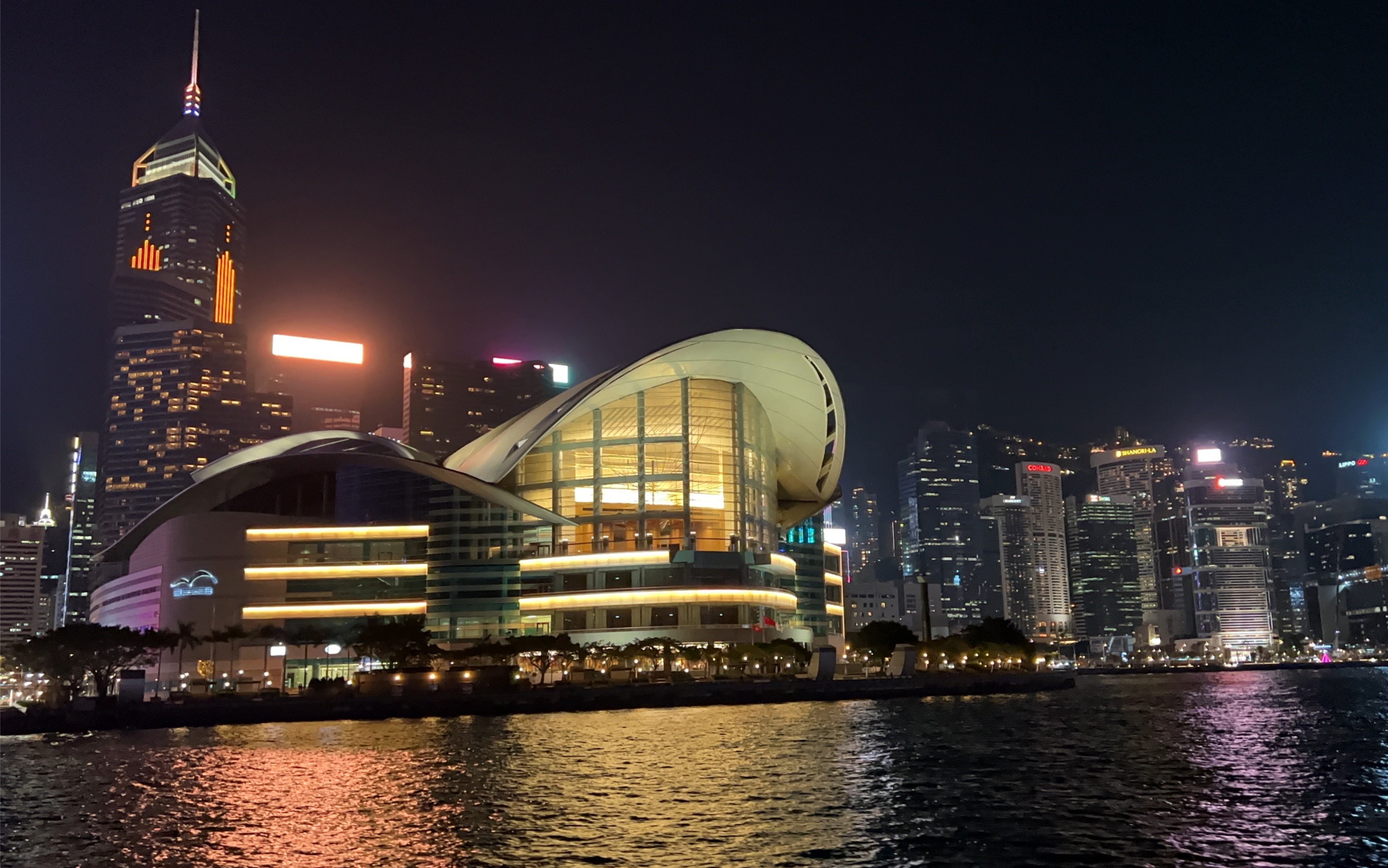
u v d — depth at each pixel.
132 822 44.94
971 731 79.00
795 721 90.62
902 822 42.38
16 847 40.53
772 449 163.75
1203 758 61.81
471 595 140.62
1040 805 45.94
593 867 36.03
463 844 39.78
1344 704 116.69
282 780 56.00
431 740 76.31
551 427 139.50
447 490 143.50
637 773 56.38
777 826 41.91
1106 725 85.62
